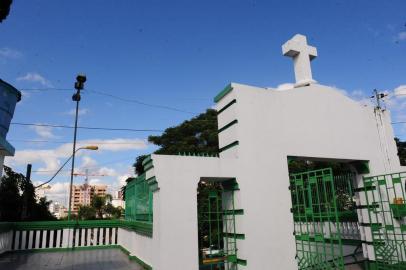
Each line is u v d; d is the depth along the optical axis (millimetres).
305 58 8984
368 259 8414
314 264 7230
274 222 7066
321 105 8562
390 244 8016
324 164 18922
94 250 10867
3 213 19344
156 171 6254
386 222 8422
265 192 7156
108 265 8016
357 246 9664
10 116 7891
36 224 10922
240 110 7340
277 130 7707
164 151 25109
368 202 8523
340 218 9781
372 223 8461
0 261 8609
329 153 8297
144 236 7996
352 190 9820
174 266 5980
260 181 7172
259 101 7656
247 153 7195
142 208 8586
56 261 8641
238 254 6902
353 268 8430
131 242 9469
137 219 9148
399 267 7504
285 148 7703
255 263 6598
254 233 6773
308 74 8859
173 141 26312
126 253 9969
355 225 10047
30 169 20047
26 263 8320
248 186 7016
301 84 8742
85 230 11656
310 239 7379
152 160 6305
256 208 6957
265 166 7324
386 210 8461
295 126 7984
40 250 10680
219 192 8680
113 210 33469
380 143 9258
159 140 26844
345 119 8844
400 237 8133
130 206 10625
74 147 16250
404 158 25281
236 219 7047
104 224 11867
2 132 7496
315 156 8078
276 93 7957
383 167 9062
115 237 11938
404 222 8469
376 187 8664
